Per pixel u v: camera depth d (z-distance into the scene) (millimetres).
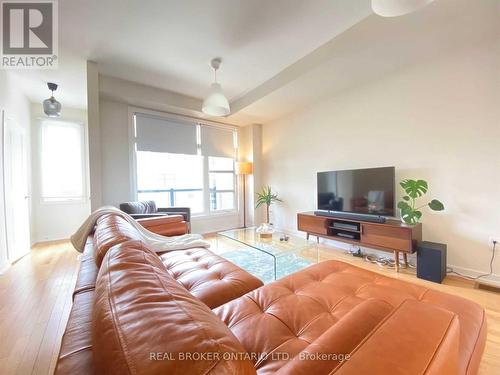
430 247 2328
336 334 608
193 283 1425
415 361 456
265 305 1141
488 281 2227
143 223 2389
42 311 1821
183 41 2430
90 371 523
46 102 3230
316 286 1336
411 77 2707
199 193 4660
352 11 2066
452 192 2445
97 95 2797
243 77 3287
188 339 399
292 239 2832
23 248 3199
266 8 1997
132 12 1999
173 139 4199
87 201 4324
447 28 2045
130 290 568
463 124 2367
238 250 3340
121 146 3635
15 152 3119
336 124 3537
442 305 1093
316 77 2928
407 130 2768
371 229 2742
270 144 4781
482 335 927
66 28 2180
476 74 2279
